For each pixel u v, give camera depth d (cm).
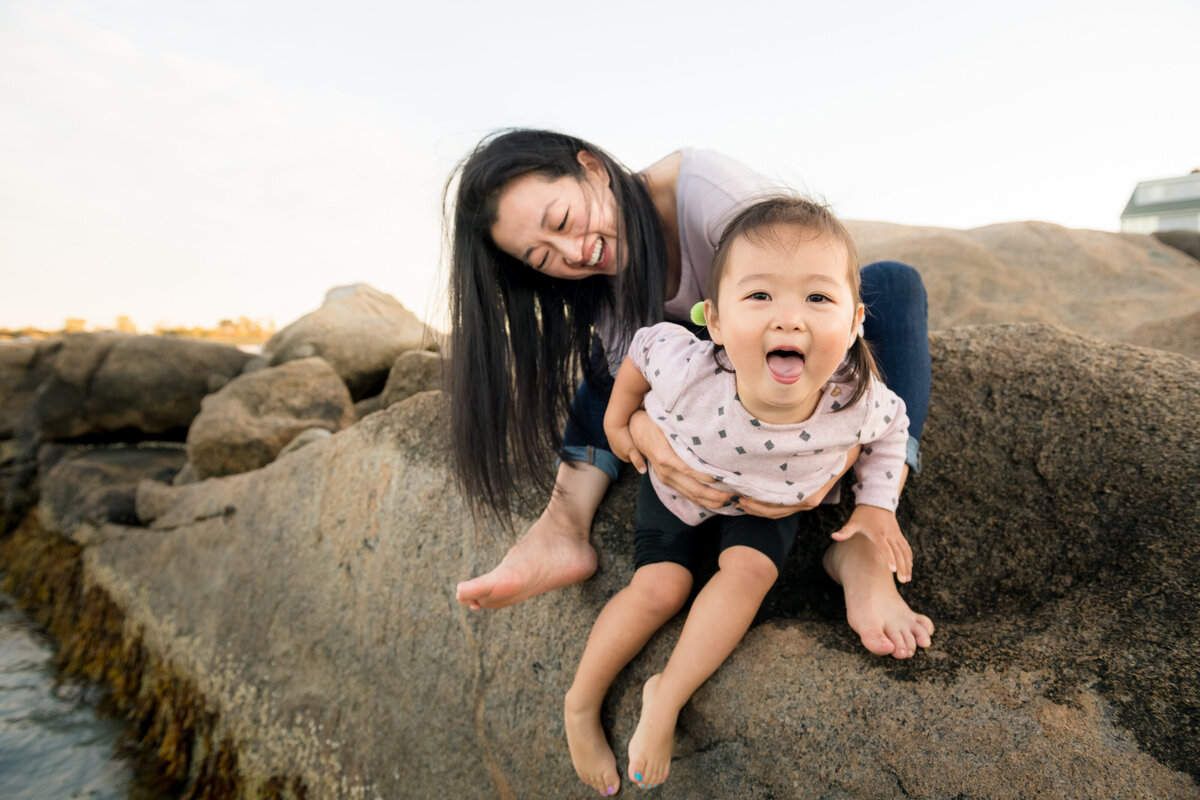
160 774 354
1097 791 116
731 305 135
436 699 239
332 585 297
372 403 576
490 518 234
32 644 498
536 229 192
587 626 199
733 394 150
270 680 314
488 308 209
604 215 198
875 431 154
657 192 220
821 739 141
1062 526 171
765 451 150
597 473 212
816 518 195
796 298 129
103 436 658
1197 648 129
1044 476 181
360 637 276
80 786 351
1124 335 395
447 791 229
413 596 256
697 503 164
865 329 180
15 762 369
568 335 221
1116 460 174
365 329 641
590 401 215
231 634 345
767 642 159
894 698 139
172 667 381
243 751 317
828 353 129
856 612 154
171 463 608
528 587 183
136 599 433
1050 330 213
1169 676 126
